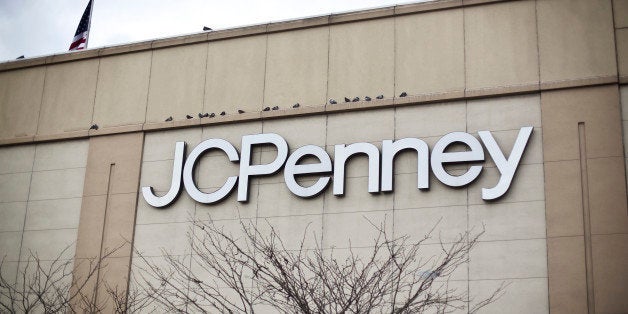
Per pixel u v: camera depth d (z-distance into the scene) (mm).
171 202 38125
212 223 37312
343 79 37719
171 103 39875
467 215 34375
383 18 38094
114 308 37250
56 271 38844
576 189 33656
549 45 35719
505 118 35250
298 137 37438
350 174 36188
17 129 41969
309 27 38938
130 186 39062
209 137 38781
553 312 32562
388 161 35688
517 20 36344
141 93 40500
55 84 42156
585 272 32688
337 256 35219
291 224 36281
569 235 33188
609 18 35438
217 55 39969
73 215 39656
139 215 38562
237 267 36312
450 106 36000
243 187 37188
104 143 40250
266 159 37625
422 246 34438
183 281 36875
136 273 37688
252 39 39656
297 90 38188
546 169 34156
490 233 33969
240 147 38125
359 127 36750
